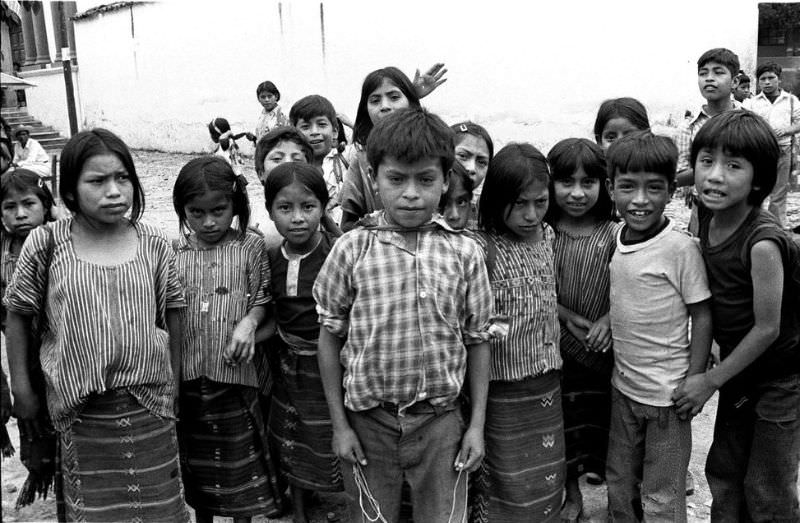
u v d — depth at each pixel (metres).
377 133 1.91
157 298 2.23
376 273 1.95
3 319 2.81
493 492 2.31
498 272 2.23
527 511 2.29
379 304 1.94
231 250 2.46
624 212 2.22
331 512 2.73
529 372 2.25
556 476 2.32
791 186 9.31
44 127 16.06
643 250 2.22
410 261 1.95
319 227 2.53
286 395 2.54
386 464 2.03
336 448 2.05
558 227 2.52
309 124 3.26
